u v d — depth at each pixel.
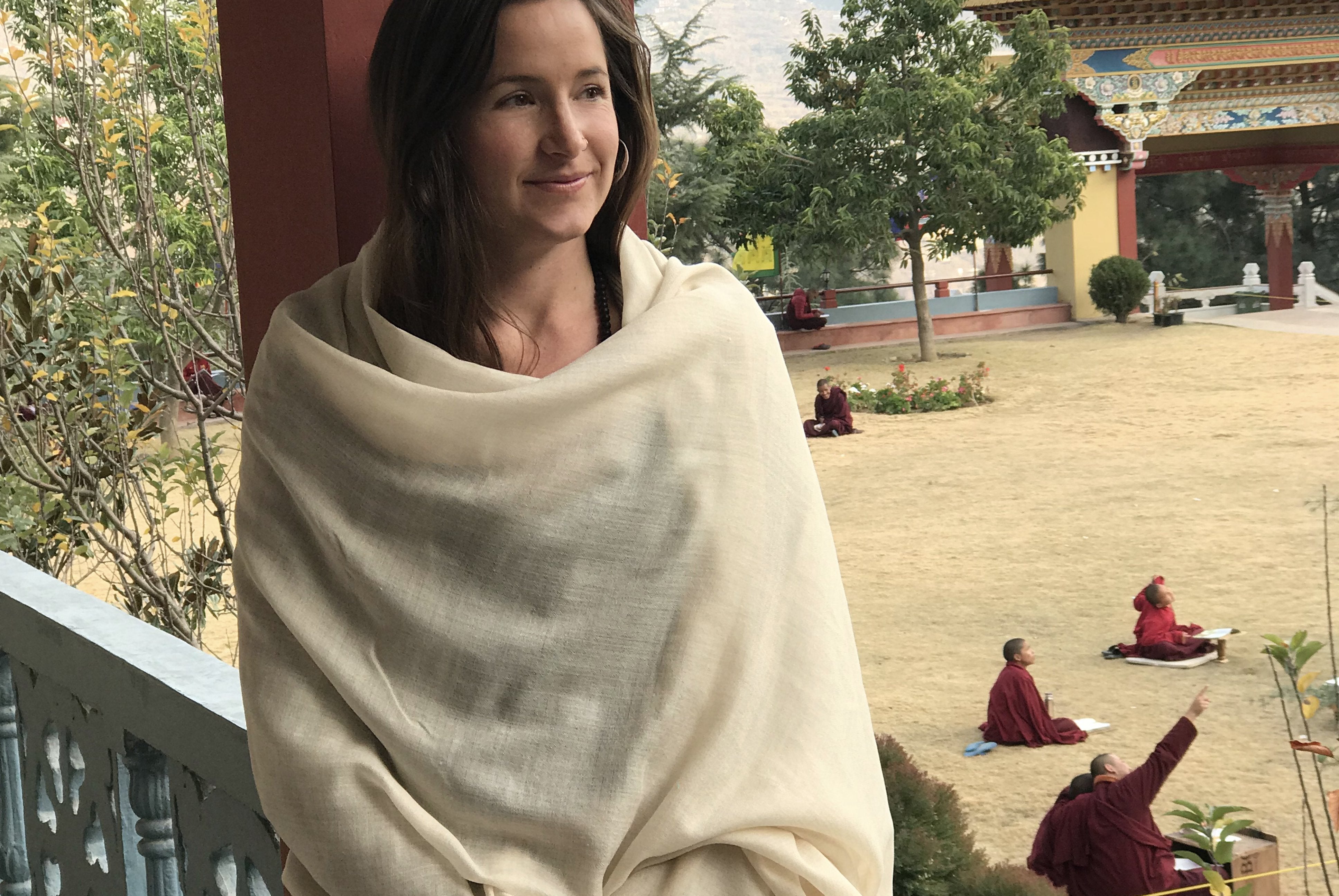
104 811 1.53
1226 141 29.20
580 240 1.13
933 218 22.84
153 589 4.98
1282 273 29.97
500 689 1.00
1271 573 12.14
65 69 4.78
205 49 4.82
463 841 0.99
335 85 1.34
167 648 1.48
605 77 1.04
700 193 23.00
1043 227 22.33
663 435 1.04
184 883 1.44
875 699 9.71
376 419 1.04
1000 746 8.38
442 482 1.03
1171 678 9.66
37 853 1.74
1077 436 18.67
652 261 1.13
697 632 1.00
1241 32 24.20
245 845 1.31
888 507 15.91
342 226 1.36
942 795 5.63
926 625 11.55
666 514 1.02
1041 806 7.33
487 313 1.07
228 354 4.98
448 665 1.00
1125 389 21.38
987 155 22.34
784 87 23.83
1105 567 12.79
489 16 0.99
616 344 1.04
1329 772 7.45
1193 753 8.12
